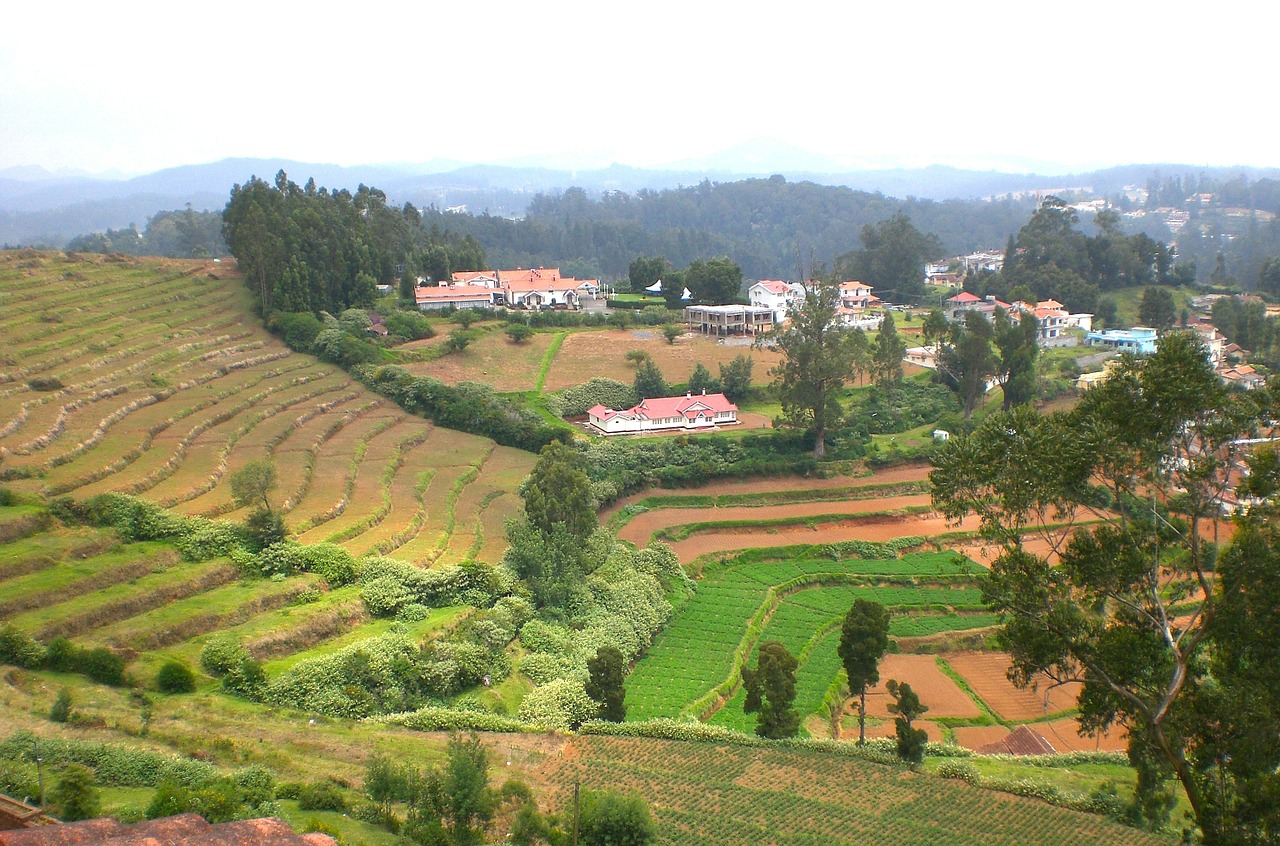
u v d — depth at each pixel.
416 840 34.47
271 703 48.50
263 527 63.19
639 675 64.75
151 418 81.56
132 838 26.47
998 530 35.22
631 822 36.09
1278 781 28.91
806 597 80.31
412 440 96.12
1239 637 30.98
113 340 99.12
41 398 80.00
